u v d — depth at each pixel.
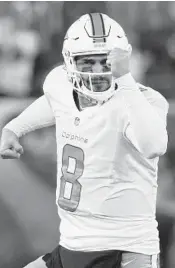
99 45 10.61
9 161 17.53
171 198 18.56
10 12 28.11
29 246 16.17
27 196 16.91
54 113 11.67
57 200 11.45
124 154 10.63
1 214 16.31
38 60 25.94
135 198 10.78
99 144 10.72
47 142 18.39
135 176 10.75
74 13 26.11
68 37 11.04
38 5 27.69
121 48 10.17
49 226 16.67
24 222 16.48
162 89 26.08
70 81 11.39
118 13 28.47
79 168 10.96
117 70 10.12
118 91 10.41
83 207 10.94
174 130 19.33
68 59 11.08
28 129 12.84
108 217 10.82
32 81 25.89
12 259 15.95
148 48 27.27
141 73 26.91
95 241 10.87
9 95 25.42
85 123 10.89
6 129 12.77
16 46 26.59
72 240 11.14
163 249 17.52
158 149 9.96
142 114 9.91
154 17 28.05
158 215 17.86
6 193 16.77
